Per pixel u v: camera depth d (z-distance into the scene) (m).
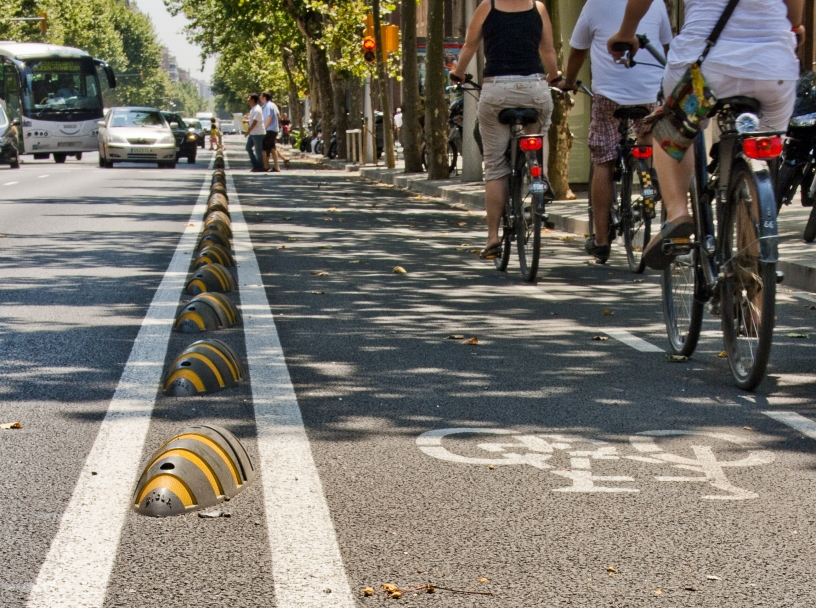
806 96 11.12
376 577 3.49
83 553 3.69
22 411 5.57
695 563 3.62
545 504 4.19
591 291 9.80
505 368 6.61
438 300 9.31
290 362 6.78
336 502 4.21
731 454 4.84
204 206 20.30
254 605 3.28
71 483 4.42
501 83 10.23
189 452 4.26
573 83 10.44
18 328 7.94
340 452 4.87
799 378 6.30
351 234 15.20
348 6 41.00
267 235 14.92
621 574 3.53
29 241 14.09
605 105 10.34
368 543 3.79
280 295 9.55
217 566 3.58
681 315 6.87
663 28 10.03
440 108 26.52
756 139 5.62
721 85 5.78
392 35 33.75
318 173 35.28
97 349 7.14
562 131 18.66
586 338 7.59
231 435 4.55
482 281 10.50
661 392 5.99
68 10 97.88
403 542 3.80
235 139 123.12
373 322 8.21
